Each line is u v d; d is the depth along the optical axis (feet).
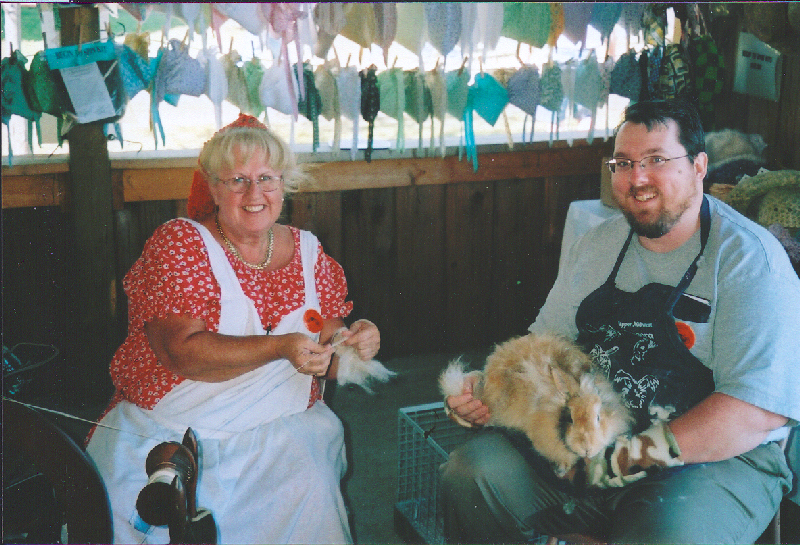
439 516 6.08
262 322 5.32
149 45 8.16
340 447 5.53
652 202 4.74
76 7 7.87
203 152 5.19
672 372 4.80
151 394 5.10
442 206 10.53
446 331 11.07
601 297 5.16
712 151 8.23
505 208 10.82
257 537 4.78
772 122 8.88
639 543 4.37
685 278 4.82
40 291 8.96
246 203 5.13
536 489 4.95
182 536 3.58
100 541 4.07
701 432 4.41
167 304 5.04
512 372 5.05
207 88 8.19
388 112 9.04
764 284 4.55
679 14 9.30
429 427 6.64
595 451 4.56
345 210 10.09
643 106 4.79
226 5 7.83
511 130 11.03
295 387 5.36
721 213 4.91
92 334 9.08
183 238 5.14
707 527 4.35
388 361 10.76
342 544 4.89
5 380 7.66
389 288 10.61
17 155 8.74
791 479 4.93
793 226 6.60
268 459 5.02
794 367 4.42
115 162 8.84
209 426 5.04
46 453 3.98
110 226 8.89
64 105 8.02
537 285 11.30
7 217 8.60
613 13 9.14
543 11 8.85
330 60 8.65
